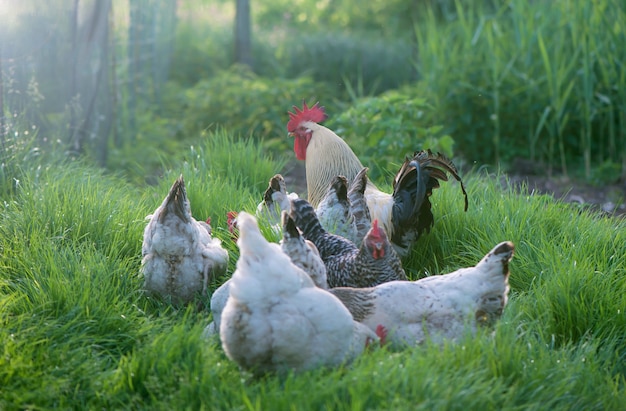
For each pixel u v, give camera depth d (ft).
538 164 36.19
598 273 17.35
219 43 60.70
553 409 12.97
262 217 19.52
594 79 35.27
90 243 18.49
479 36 40.14
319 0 83.35
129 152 33.50
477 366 13.08
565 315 16.52
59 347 14.12
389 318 14.60
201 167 25.54
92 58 30.14
